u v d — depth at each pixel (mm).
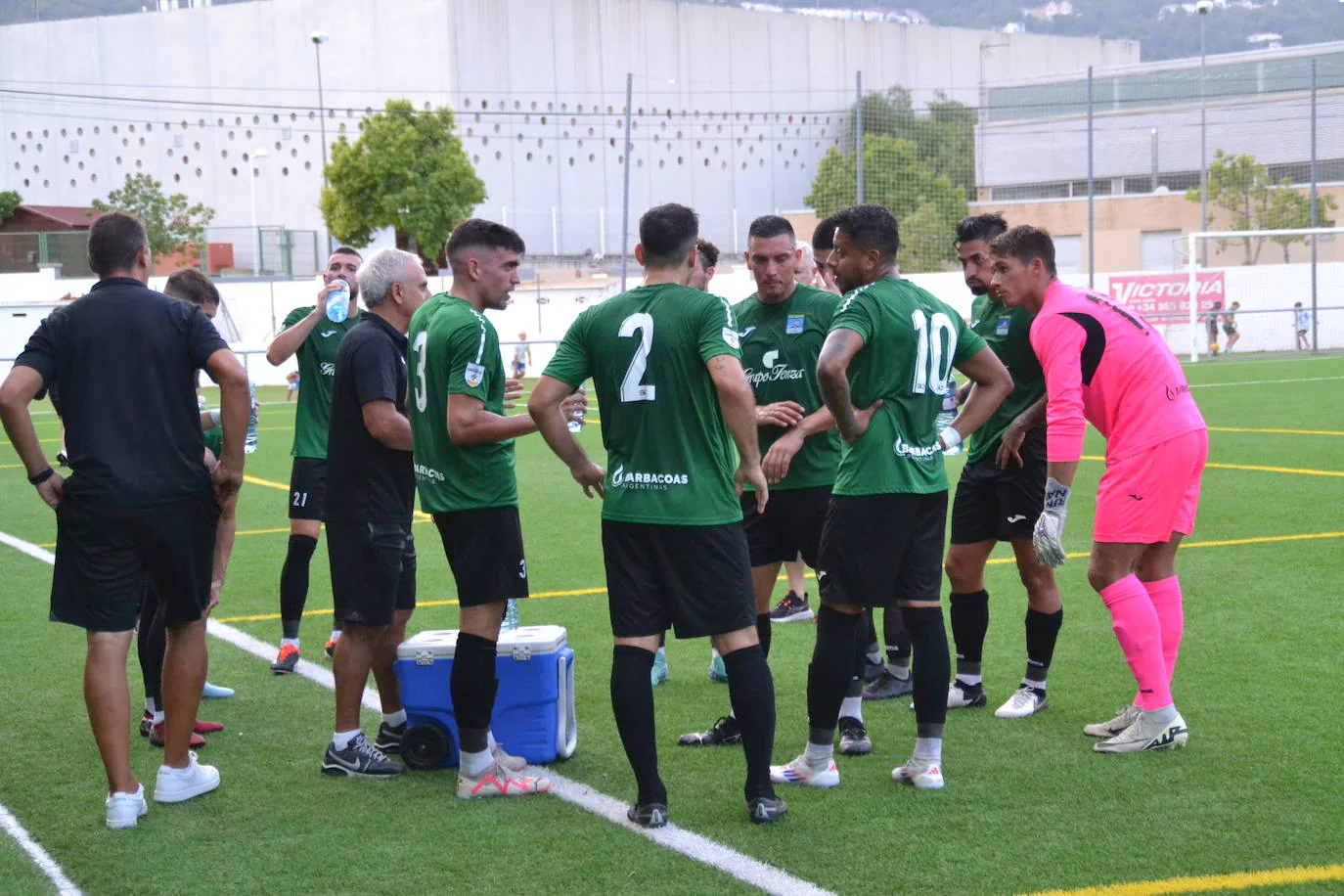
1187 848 5188
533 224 86500
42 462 5730
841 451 7293
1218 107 70812
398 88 83438
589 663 8609
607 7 88562
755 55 96188
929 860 5129
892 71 103625
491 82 83875
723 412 5465
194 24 88562
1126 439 6375
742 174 96125
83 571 5742
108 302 5863
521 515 15328
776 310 7410
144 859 5352
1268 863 5020
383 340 6391
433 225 62469
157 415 5824
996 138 77562
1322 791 5793
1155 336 6516
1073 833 5383
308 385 8875
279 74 86625
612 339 5578
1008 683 7887
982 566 7371
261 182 87750
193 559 5957
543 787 6086
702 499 5523
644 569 5625
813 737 6090
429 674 6477
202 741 6953
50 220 63406
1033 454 7105
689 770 6426
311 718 7500
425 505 6172
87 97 91125
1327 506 13992
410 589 6816
